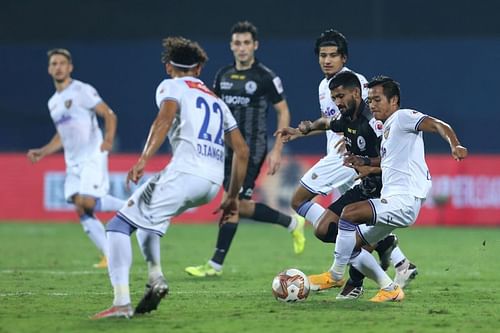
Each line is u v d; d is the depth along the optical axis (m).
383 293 27.17
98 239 38.38
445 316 24.22
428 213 64.38
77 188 38.41
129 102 74.62
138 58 74.75
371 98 26.12
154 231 23.50
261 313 24.59
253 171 37.00
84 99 38.25
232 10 87.62
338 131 28.42
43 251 46.66
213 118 24.11
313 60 72.12
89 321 23.20
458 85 71.56
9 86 75.31
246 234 58.62
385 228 26.31
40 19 88.88
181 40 24.61
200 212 66.50
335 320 23.39
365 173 27.03
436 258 42.91
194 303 26.72
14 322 23.17
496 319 23.80
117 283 23.41
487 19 84.62
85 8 88.94
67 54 38.41
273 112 70.00
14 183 67.69
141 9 88.62
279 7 86.62
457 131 71.44
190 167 23.59
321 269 37.84
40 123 75.00
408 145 25.86
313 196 32.31
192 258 42.97
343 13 85.88
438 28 85.38
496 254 44.81
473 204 63.75
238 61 37.06
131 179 22.92
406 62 72.00
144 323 22.88
